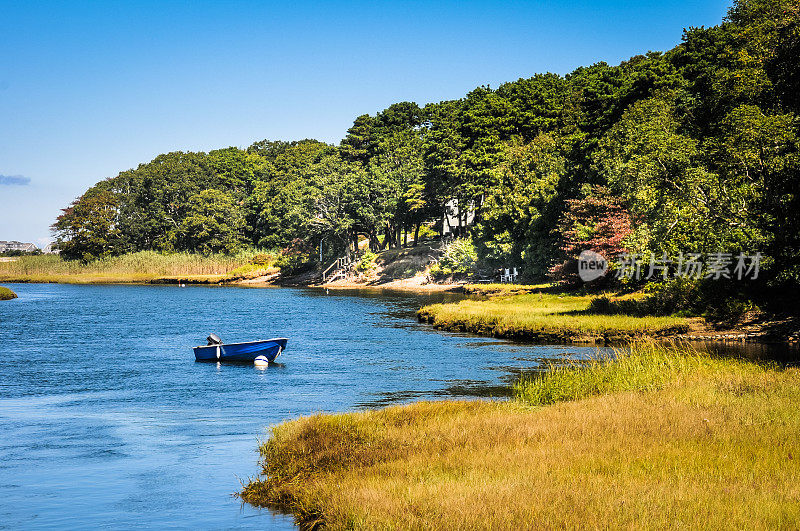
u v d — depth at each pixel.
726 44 77.38
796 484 9.94
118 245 158.00
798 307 39.69
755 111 45.59
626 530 8.55
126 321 59.50
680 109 69.94
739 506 9.15
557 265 68.06
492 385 27.20
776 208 39.84
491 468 11.87
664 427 14.09
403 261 118.06
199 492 13.98
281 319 60.56
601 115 94.75
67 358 37.47
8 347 42.25
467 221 128.75
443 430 15.69
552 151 92.44
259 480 14.10
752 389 18.00
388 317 61.91
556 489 10.21
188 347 42.25
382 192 117.06
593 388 21.19
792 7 47.09
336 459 14.16
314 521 11.28
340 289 112.19
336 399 24.97
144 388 28.19
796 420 14.01
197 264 146.50
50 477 15.43
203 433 19.83
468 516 9.23
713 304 42.25
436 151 110.31
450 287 101.50
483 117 110.44
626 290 55.78
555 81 123.19
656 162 52.72
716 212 43.75
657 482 10.44
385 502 10.23
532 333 41.72
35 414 23.09
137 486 14.56
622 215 58.78
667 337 37.81
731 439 12.90
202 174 171.00
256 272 139.38
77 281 141.12
